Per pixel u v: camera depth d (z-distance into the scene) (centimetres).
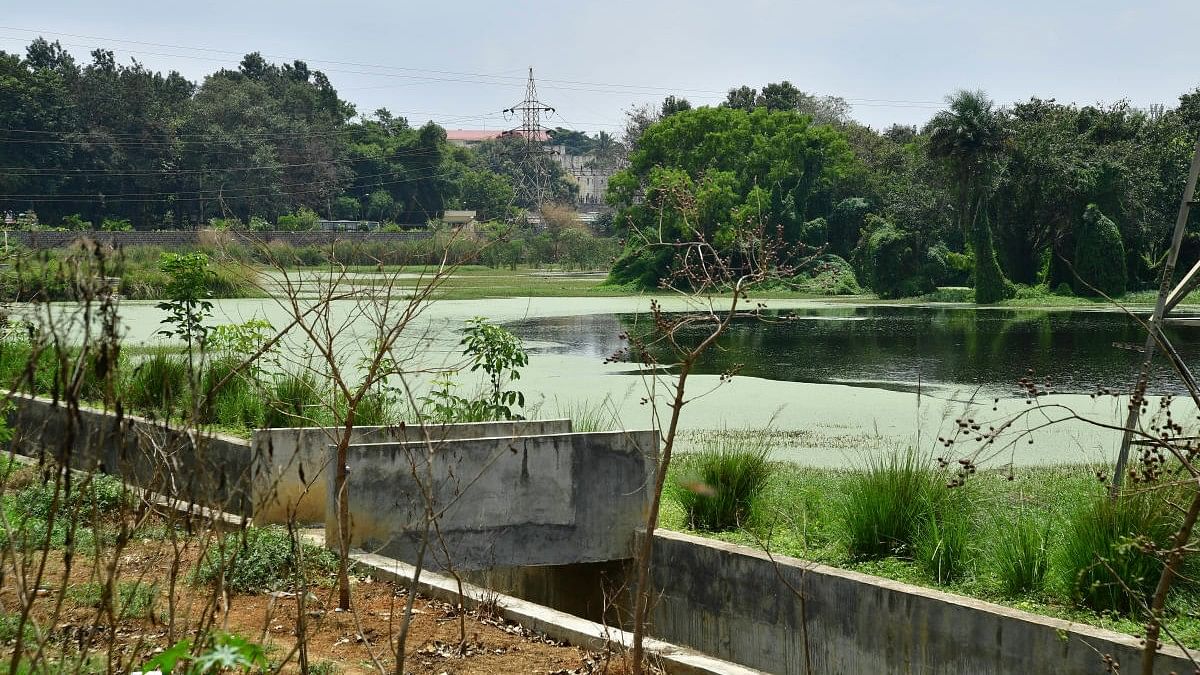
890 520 721
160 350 1022
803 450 1206
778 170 5294
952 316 3728
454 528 707
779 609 655
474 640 536
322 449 764
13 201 6488
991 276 4500
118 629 496
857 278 5381
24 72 6744
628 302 4128
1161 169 4841
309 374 1149
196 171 7262
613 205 5553
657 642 536
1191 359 2256
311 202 7838
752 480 831
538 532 727
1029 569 641
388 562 655
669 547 725
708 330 3111
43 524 655
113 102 7269
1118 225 4672
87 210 6950
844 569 656
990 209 4900
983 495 802
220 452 841
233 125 7912
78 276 296
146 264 3572
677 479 880
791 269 548
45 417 923
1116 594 603
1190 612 584
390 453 693
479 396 1120
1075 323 3356
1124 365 2155
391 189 8719
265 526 693
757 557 668
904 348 2562
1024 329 3125
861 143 6594
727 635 685
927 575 674
